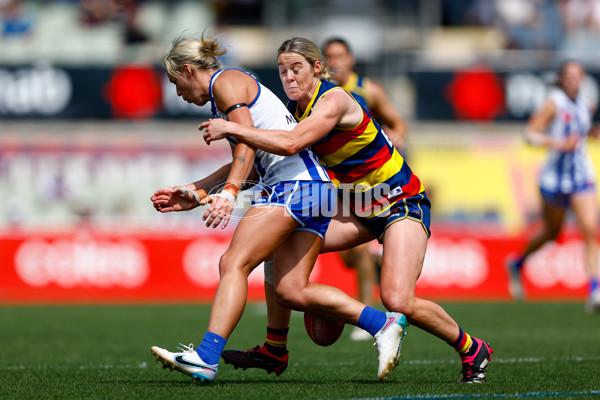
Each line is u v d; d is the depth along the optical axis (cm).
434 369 1788
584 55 6203
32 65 5444
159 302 4281
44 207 5647
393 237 1514
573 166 3362
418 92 5525
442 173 5625
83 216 5656
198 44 1501
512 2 6216
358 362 1942
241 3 6244
